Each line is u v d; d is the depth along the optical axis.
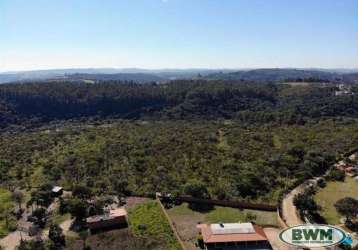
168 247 63.50
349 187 87.31
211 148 117.00
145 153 113.12
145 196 86.56
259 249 60.91
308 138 129.12
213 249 61.47
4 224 76.12
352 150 111.75
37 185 96.50
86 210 75.88
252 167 96.38
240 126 166.38
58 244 66.06
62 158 113.88
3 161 114.00
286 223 69.50
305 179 92.94
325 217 71.88
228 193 83.69
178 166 100.56
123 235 68.62
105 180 94.94
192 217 74.75
